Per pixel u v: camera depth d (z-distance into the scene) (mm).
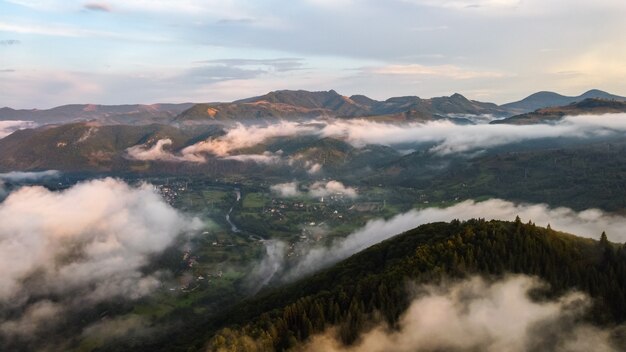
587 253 167750
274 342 150875
